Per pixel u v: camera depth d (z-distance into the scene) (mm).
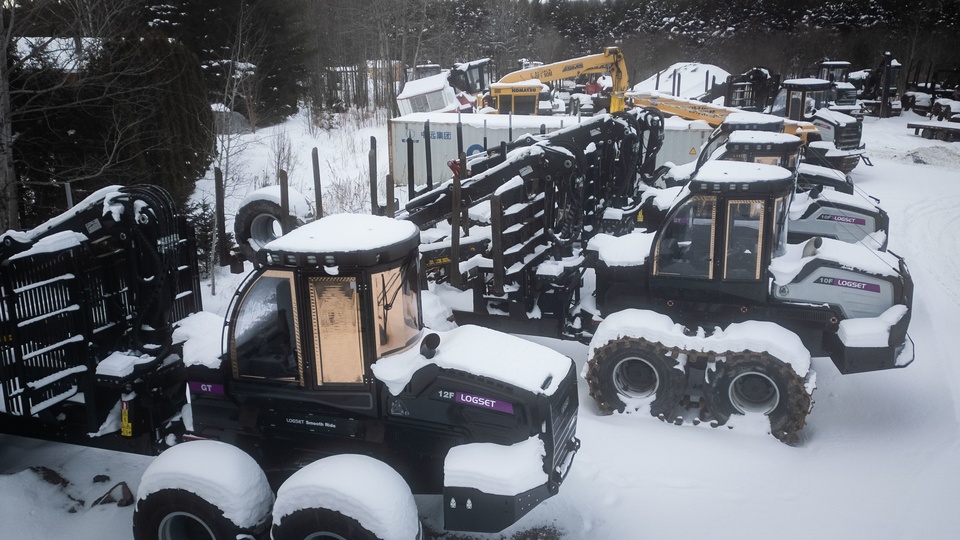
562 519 5898
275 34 26594
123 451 6246
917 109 36875
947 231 15867
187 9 24641
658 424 7562
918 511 5965
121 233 5914
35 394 5836
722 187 7367
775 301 7676
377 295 4969
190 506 4949
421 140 20953
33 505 5891
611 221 11484
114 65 12984
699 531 5746
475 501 4812
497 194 7953
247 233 7871
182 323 6512
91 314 6125
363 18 39656
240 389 5344
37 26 13320
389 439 5305
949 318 10711
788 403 7117
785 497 6207
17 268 5660
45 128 12812
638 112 13328
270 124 27812
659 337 7492
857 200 11969
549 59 56438
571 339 8820
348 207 16047
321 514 4617
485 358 5164
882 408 7988
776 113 23000
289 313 5113
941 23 50281
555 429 5145
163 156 14195
